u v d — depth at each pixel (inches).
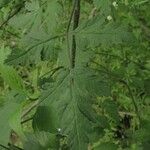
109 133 30.4
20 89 13.6
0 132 12.4
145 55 38.4
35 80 15.0
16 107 12.7
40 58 15.9
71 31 16.1
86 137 14.1
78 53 15.7
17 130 12.0
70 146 14.0
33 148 14.0
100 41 15.6
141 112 35.2
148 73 34.4
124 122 35.3
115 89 36.7
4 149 12.8
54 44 16.0
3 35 40.9
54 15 19.0
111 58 38.7
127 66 37.3
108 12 17.4
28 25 19.1
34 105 16.1
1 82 42.3
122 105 36.5
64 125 14.1
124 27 15.5
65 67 15.4
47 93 14.4
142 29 37.8
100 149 18.9
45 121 13.0
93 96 14.6
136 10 36.0
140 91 35.7
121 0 31.3
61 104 14.3
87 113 14.3
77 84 14.7
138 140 19.2
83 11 39.6
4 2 20.5
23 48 15.9
